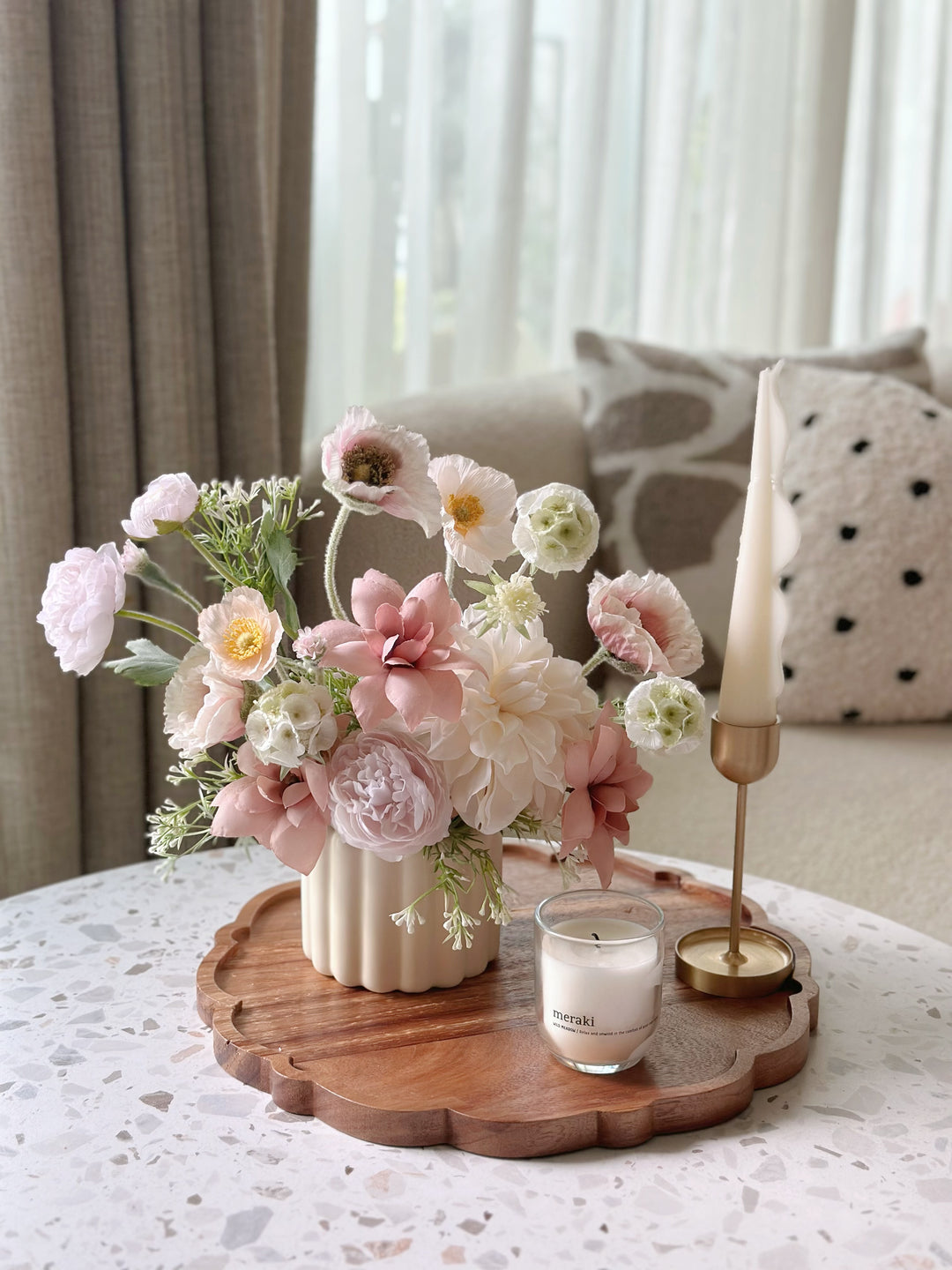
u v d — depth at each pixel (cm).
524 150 189
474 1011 74
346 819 65
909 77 255
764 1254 54
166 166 130
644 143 210
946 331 268
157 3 127
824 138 232
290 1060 67
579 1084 65
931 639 153
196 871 99
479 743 64
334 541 68
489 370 195
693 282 226
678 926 87
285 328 157
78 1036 73
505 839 102
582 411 169
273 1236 55
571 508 67
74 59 125
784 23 221
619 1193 59
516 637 69
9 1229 56
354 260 181
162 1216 57
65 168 127
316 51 155
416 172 184
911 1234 56
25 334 123
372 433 64
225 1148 62
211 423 141
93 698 137
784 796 132
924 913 110
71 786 134
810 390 167
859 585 153
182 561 136
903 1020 76
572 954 66
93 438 132
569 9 196
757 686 74
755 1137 63
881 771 137
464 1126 61
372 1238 55
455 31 186
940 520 154
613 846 70
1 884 133
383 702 61
